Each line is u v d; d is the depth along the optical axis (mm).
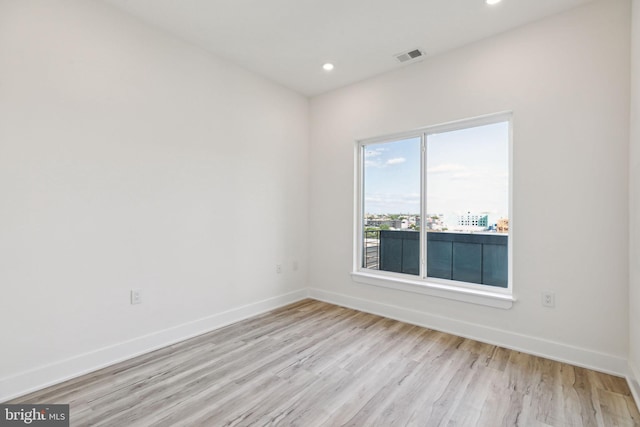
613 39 2123
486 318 2656
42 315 1955
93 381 2021
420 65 3057
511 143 2607
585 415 1702
